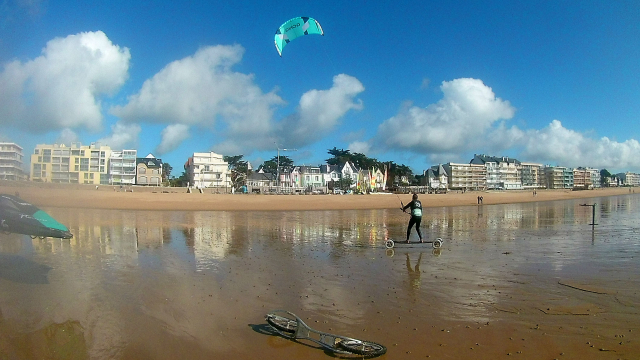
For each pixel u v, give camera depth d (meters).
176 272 9.41
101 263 10.09
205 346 5.27
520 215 35.34
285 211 43.44
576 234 18.30
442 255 12.54
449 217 33.19
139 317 6.18
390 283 8.73
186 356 4.95
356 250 13.65
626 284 8.49
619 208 47.16
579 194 128.25
